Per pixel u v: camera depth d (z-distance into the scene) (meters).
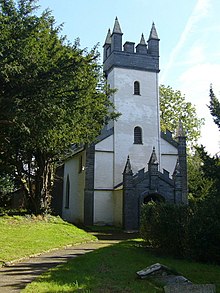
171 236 13.99
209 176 16.47
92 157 33.03
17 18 14.43
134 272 10.26
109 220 32.53
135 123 35.28
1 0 14.48
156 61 37.38
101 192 32.88
